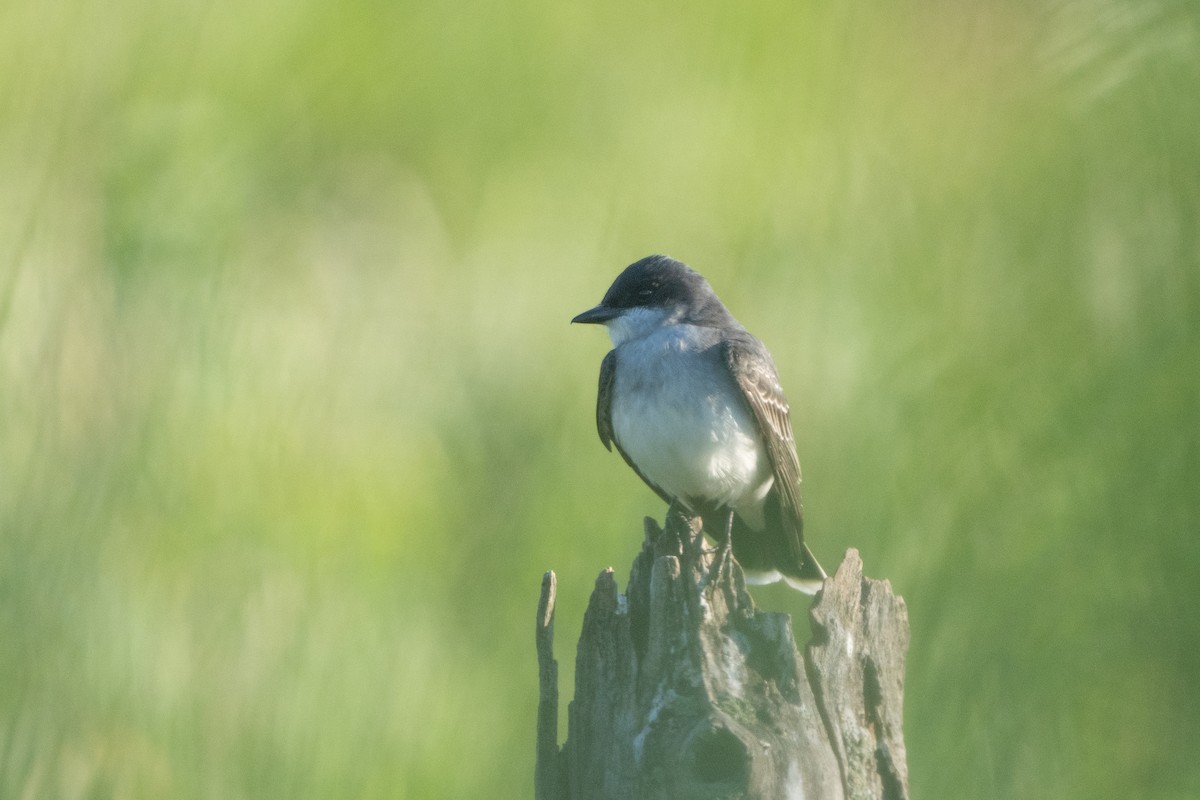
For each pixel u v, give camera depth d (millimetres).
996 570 9227
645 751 5746
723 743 5629
